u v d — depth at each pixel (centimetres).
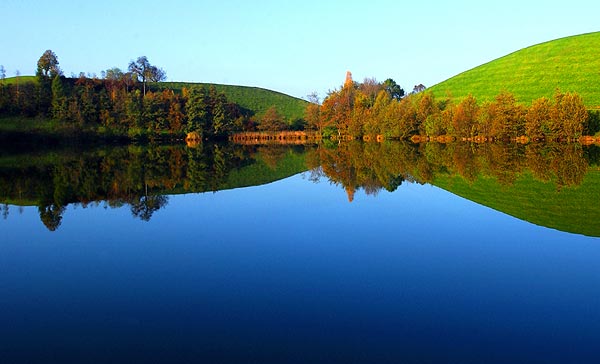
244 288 1105
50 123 7281
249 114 12850
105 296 1063
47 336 864
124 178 3406
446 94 10200
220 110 10125
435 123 7656
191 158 5384
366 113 9075
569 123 6400
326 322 916
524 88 9375
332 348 812
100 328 896
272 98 14600
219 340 843
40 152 5950
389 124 8294
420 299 1033
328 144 8456
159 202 2372
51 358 781
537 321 922
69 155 5541
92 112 8531
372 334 864
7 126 6762
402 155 5466
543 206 2216
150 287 1119
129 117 8856
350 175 3603
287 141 9800
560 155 5019
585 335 862
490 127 6988
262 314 954
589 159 4553
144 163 4656
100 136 7925
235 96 14238
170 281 1161
